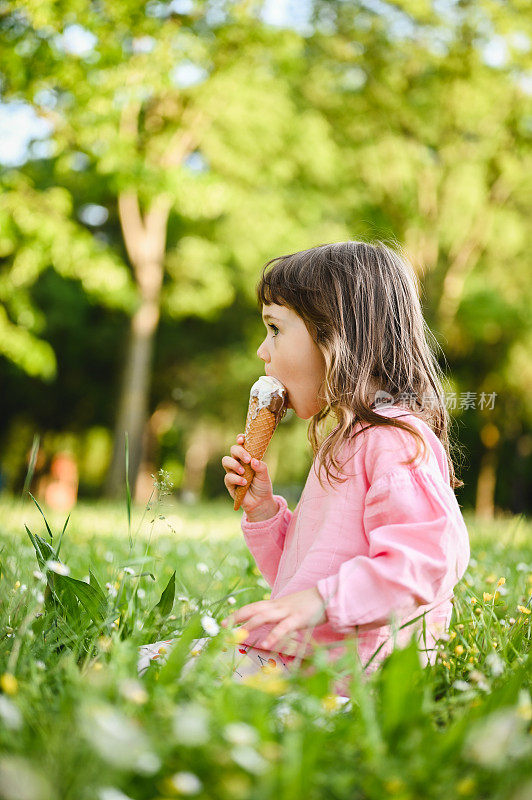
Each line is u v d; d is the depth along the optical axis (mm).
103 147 11781
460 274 18766
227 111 15836
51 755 1254
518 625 2232
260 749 1259
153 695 1516
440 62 16875
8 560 3076
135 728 1231
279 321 2223
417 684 1614
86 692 1466
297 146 16828
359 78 17422
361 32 16797
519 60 16625
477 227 18484
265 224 16906
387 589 1738
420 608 1998
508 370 21625
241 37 14344
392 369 2174
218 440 27125
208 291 18609
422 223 18141
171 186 12203
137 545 4008
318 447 2186
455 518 1856
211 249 17688
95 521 6773
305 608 1720
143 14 10375
